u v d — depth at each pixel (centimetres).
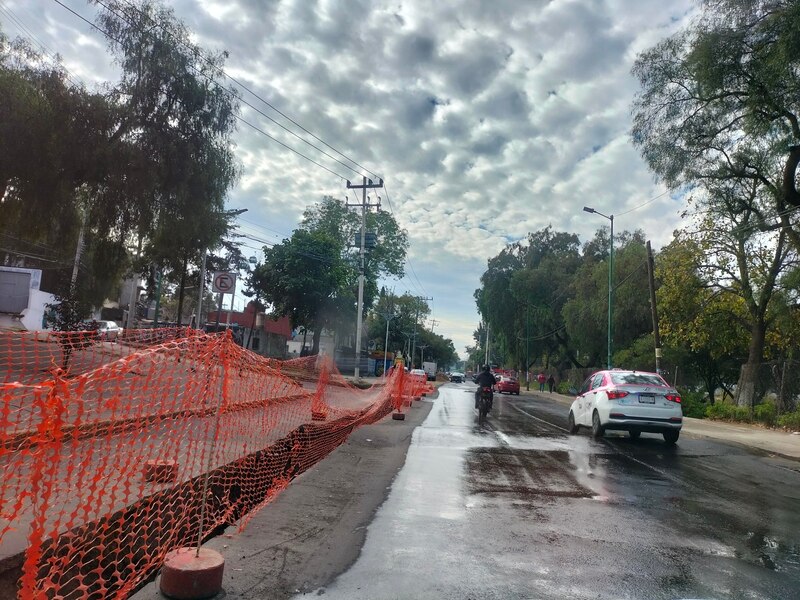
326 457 914
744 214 2362
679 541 538
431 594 391
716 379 3647
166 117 1669
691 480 865
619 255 3975
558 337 5628
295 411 1118
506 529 554
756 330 2523
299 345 7075
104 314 4506
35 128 1473
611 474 880
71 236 1884
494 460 967
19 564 332
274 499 630
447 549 487
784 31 1546
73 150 1533
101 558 352
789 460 1200
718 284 2655
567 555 482
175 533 464
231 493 605
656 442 1330
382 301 8544
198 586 362
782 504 724
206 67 1714
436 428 1434
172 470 486
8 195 1720
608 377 1354
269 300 4356
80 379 344
